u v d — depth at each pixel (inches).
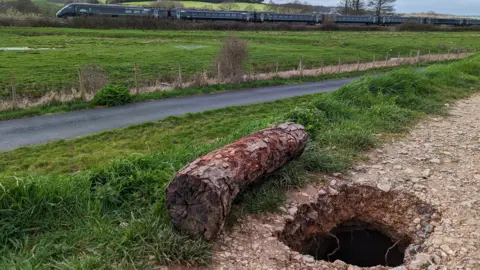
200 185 156.6
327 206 214.5
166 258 148.9
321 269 156.9
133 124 458.0
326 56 1194.6
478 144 290.7
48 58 957.8
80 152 360.8
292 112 325.1
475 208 197.5
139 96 590.2
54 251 153.4
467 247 165.8
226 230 173.0
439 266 155.2
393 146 285.0
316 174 234.7
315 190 215.9
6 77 710.5
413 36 1936.5
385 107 360.2
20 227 167.6
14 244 157.9
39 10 2753.4
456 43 1664.6
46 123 459.5
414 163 254.7
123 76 781.9
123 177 206.1
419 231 195.5
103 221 175.5
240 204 191.2
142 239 155.6
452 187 220.7
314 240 207.9
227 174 164.1
